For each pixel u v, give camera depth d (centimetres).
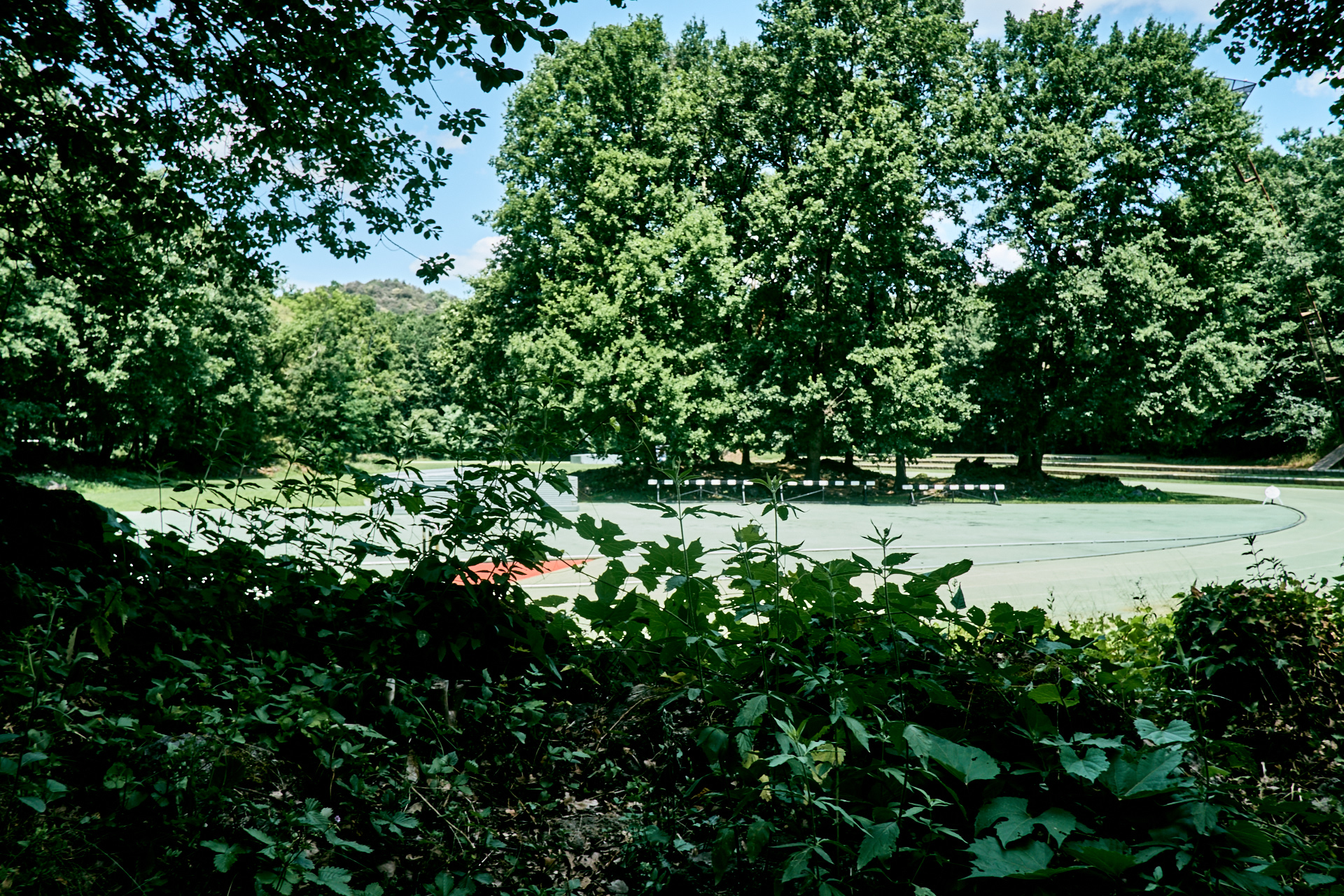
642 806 294
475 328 3672
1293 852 242
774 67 3606
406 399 7781
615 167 3266
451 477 356
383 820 248
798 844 221
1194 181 3459
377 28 742
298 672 307
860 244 3262
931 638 292
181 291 1235
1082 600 1195
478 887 247
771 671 297
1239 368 3444
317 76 830
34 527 354
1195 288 3531
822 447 3688
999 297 3728
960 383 3891
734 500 3222
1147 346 3409
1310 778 395
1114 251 3372
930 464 5634
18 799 199
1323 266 3991
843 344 3494
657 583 314
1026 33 3738
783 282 3712
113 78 873
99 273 1052
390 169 1061
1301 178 4931
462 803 281
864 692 255
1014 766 250
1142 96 3544
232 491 371
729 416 3534
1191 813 221
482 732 327
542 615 373
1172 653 500
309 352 5150
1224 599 480
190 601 328
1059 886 215
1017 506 3209
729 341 3753
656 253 3158
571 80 3400
